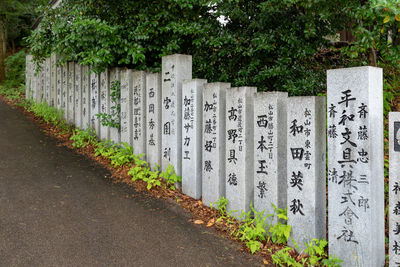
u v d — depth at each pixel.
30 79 12.45
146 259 3.60
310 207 3.59
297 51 6.09
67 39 6.29
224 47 6.49
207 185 4.88
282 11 6.13
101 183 5.60
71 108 8.97
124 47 6.36
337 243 3.38
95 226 4.20
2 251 3.53
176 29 6.26
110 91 7.26
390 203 3.10
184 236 4.11
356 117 3.19
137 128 6.43
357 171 3.20
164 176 5.41
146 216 4.56
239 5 6.54
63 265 3.39
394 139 3.04
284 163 4.05
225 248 3.89
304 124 3.61
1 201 4.64
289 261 3.44
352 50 4.50
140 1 6.66
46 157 6.67
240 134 4.38
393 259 3.11
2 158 6.38
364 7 4.16
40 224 4.14
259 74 6.20
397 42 5.57
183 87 5.26
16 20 19.55
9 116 9.84
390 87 7.40
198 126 5.05
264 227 4.08
